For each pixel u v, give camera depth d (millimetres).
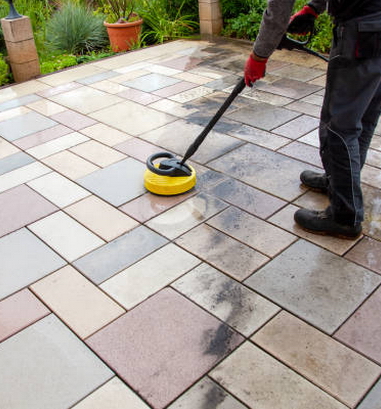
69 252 2596
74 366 1957
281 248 2539
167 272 2416
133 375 1904
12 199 3088
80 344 2053
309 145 3539
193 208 2896
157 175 3074
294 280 2326
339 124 2348
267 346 1994
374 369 1883
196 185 3121
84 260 2531
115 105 4406
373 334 2031
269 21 2201
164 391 1835
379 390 1805
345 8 2129
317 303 2193
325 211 2607
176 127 3910
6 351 2043
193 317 2148
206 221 2777
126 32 6090
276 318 2125
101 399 1823
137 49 6012
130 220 2818
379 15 2096
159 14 6555
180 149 3559
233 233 2668
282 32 2240
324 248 2523
